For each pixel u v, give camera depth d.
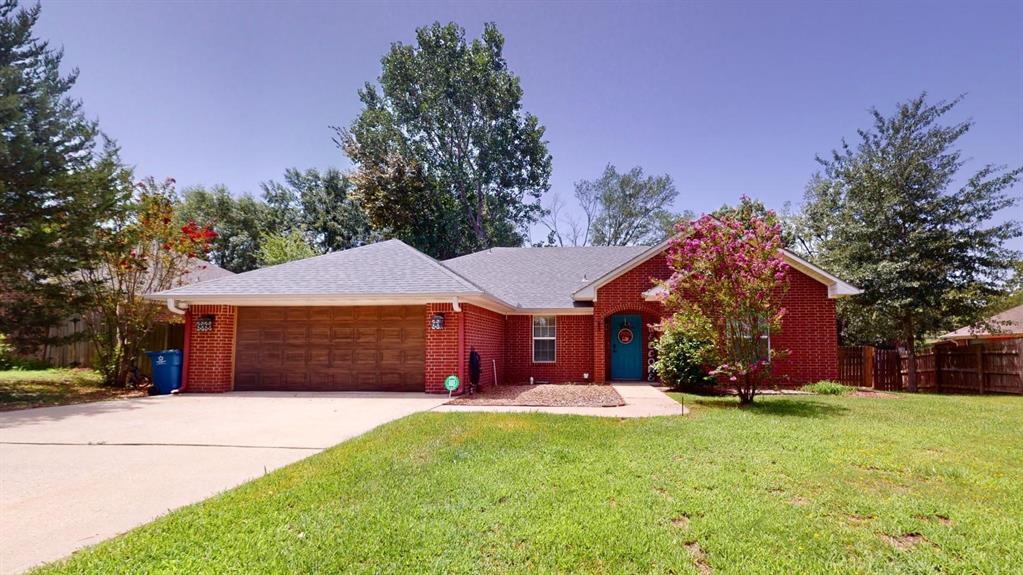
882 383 18.34
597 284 15.75
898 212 17.33
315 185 40.69
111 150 14.52
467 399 11.27
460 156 34.72
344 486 4.79
